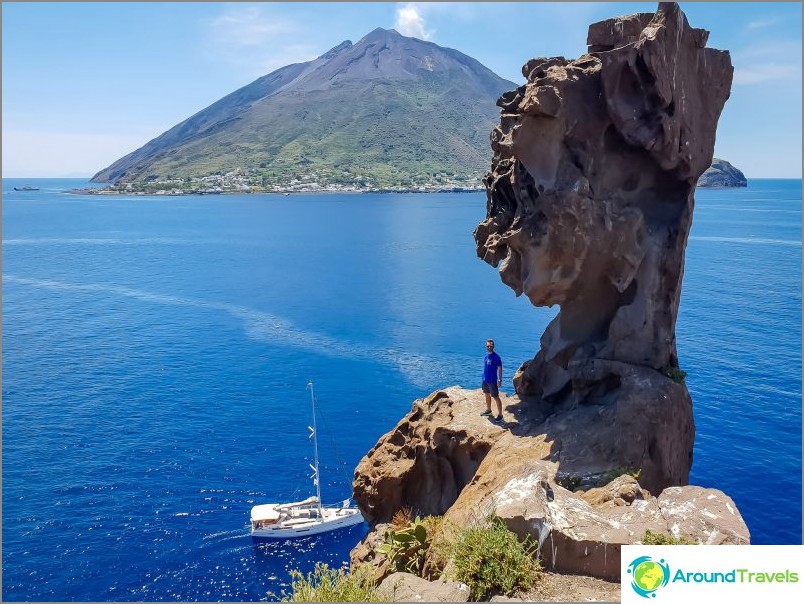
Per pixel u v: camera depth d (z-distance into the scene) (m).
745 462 40.88
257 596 31.20
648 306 19.73
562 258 19.27
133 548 34.81
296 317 88.38
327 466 44.50
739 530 12.37
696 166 20.12
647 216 20.17
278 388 59.91
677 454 18.45
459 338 74.69
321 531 36.19
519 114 18.98
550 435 18.75
